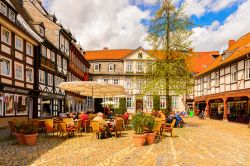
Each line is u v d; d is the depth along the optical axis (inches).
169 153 380.2
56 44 1167.6
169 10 856.9
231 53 1221.7
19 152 387.2
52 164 314.7
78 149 412.5
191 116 1638.8
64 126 532.4
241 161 333.4
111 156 358.9
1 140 502.0
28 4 1172.5
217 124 979.3
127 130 700.0
